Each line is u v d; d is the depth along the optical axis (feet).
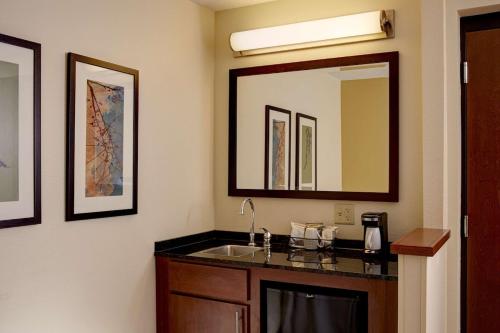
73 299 7.09
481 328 7.90
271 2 9.89
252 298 7.85
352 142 8.98
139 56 8.38
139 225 8.38
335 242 9.10
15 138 6.20
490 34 7.89
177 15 9.34
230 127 10.27
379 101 8.75
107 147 7.65
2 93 6.04
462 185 8.05
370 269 7.22
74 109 7.04
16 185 6.22
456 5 7.79
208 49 10.31
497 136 7.82
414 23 8.52
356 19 8.54
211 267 8.16
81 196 7.18
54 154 6.80
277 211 9.83
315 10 9.45
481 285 7.90
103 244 7.63
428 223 7.72
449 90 7.89
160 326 8.74
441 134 7.64
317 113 9.32
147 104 8.57
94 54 7.45
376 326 6.89
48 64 6.71
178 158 9.39
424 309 5.84
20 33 6.31
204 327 8.25
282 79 9.71
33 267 6.49
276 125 9.77
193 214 9.84
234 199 10.31
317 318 7.28
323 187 9.26
